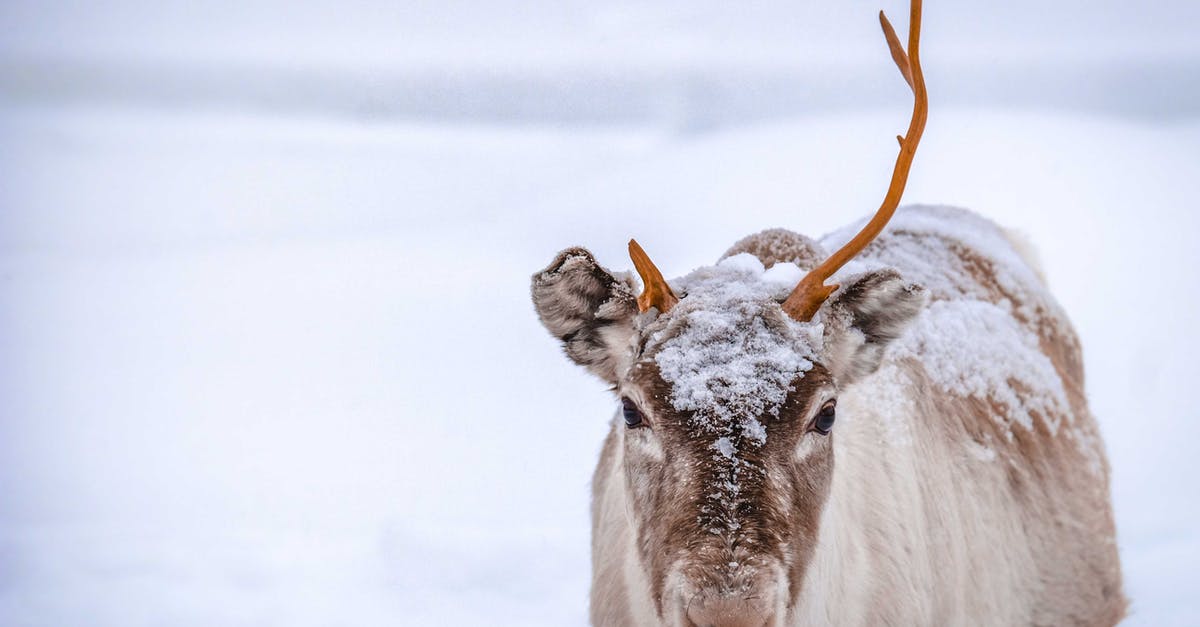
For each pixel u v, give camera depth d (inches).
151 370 844.0
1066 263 1079.6
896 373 370.3
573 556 544.1
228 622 485.1
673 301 317.4
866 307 323.6
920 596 344.8
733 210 1218.0
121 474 658.2
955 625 359.9
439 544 556.7
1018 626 382.6
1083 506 414.6
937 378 385.7
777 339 301.7
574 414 724.7
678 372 295.6
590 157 1626.5
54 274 1145.4
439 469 650.8
